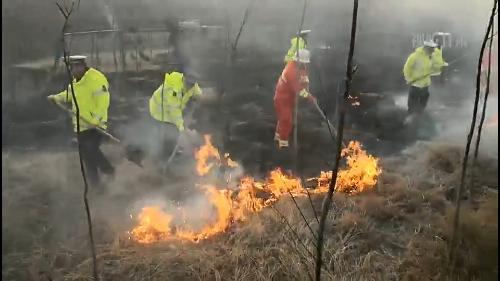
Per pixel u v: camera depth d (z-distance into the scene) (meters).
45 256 5.09
